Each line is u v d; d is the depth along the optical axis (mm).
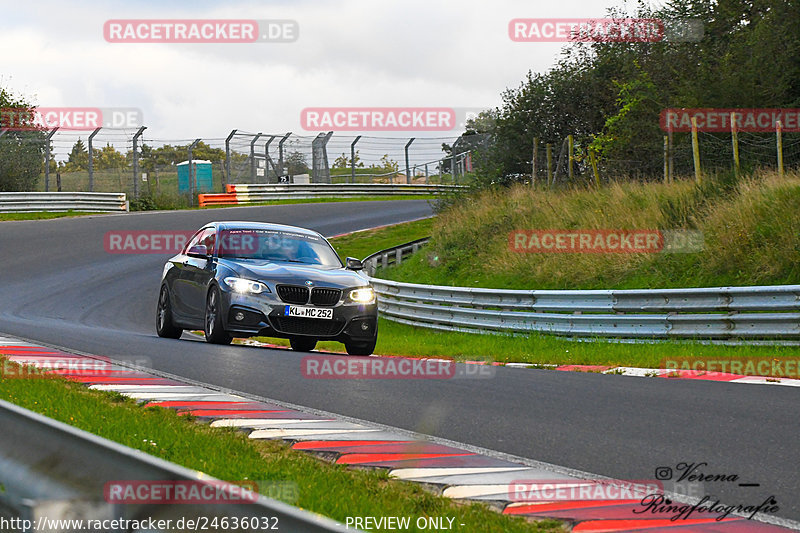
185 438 9570
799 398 13641
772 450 9938
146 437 9500
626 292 23781
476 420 11633
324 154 81438
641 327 23250
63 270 41312
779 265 25641
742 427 11242
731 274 26734
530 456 9586
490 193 45750
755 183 30266
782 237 26391
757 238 27219
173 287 21484
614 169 45812
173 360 16578
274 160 78188
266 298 18375
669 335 22562
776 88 40344
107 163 73688
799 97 40438
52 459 5840
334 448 9711
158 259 45531
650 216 31922
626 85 47406
